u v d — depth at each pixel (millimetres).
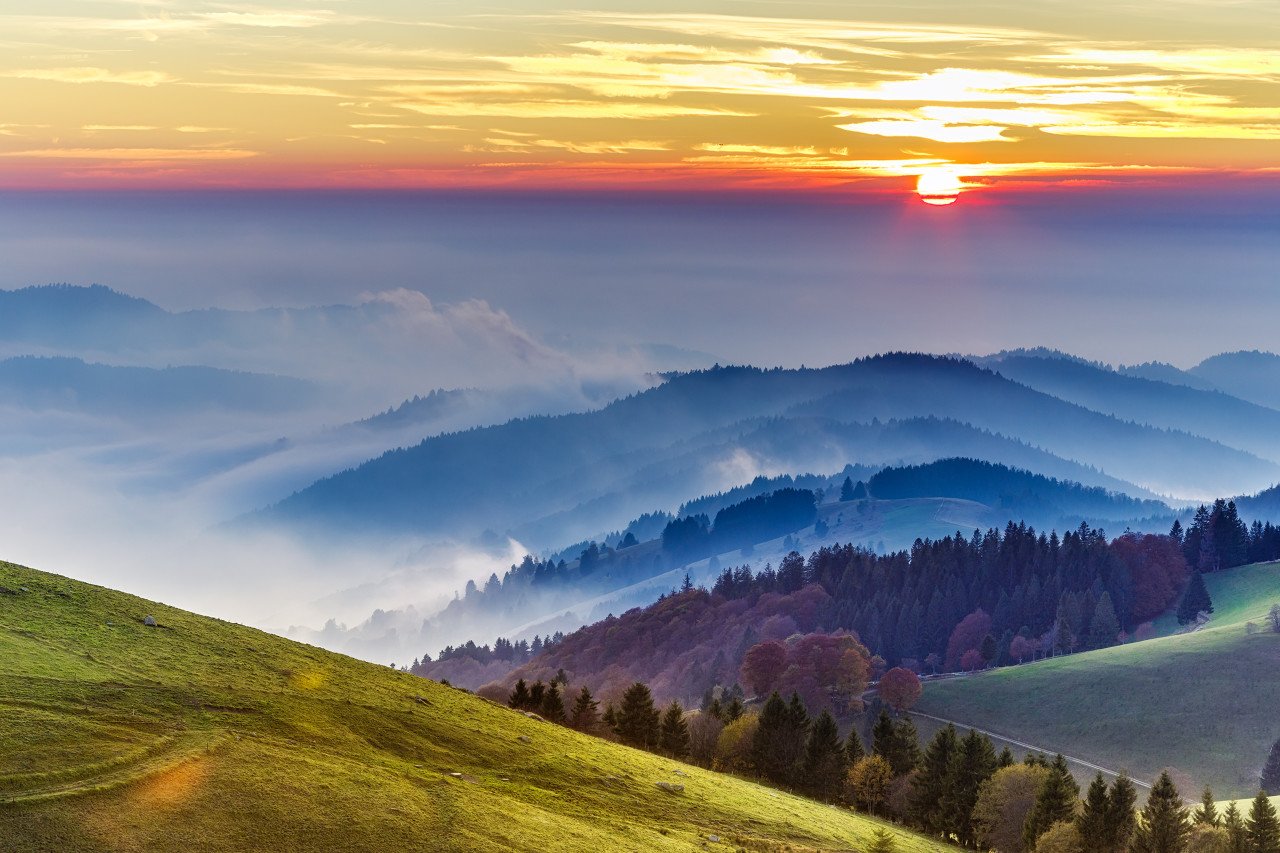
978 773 117000
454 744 70000
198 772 52656
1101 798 100125
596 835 60031
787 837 73500
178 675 64812
